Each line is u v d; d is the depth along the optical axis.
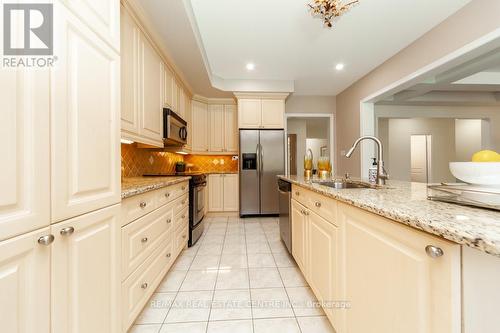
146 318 1.47
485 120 5.09
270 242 2.86
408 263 0.68
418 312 0.65
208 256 2.43
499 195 0.74
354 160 4.22
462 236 0.50
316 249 1.49
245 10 2.23
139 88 1.99
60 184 0.75
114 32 1.10
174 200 2.10
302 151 6.61
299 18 2.37
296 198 2.04
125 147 2.38
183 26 2.21
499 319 0.56
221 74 3.85
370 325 0.88
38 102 0.68
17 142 0.62
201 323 1.42
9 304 0.59
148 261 1.51
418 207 0.78
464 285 0.55
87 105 0.89
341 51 3.06
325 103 4.97
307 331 1.35
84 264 0.86
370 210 0.83
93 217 0.91
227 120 4.46
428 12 2.25
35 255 0.66
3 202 0.58
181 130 3.10
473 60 2.74
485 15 1.95
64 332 0.76
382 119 5.95
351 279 1.03
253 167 4.22
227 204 4.25
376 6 2.17
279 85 4.08
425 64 2.62
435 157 6.29
